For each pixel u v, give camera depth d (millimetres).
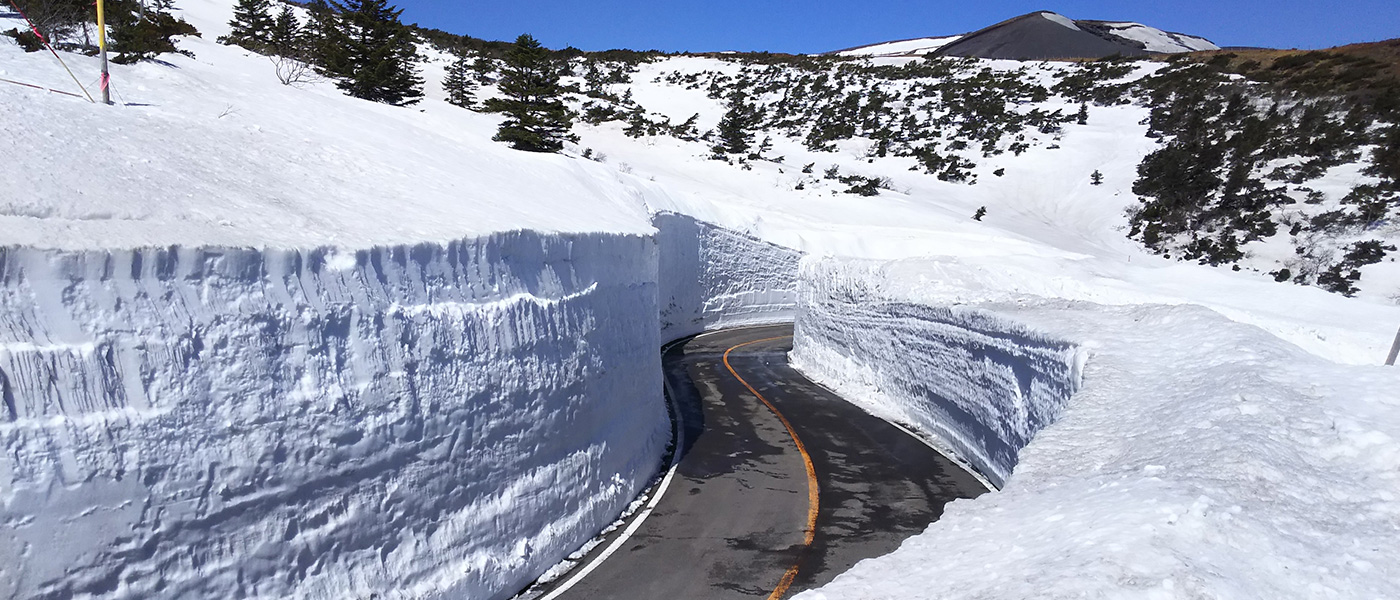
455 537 7945
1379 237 38531
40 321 4961
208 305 5914
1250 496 5449
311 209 8508
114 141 8727
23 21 17844
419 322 7746
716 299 36375
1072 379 11039
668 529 11070
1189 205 48250
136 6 28938
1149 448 7191
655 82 88250
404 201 10484
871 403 20812
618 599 8836
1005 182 59500
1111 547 4602
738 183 51000
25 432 4758
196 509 5617
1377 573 4453
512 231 9555
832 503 12422
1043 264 25719
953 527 6195
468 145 22656
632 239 14648
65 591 4863
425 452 7625
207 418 5754
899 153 65625
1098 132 66750
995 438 14109
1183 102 66625
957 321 16406
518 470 9078
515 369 9102
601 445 11383
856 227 44875
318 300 6758
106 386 5203
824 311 25906
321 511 6559
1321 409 7070
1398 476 5871
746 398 20672
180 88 15320
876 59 116562
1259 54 84188
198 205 7316
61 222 5676
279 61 32938
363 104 25609
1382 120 52531
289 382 6375
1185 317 11617
